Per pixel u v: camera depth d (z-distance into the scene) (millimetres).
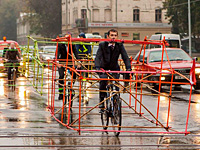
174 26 121125
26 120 16812
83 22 119750
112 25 120375
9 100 23734
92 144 12617
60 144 12555
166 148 12180
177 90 30719
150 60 30828
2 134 13953
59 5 145625
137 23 121250
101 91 13898
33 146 12250
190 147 12320
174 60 30906
